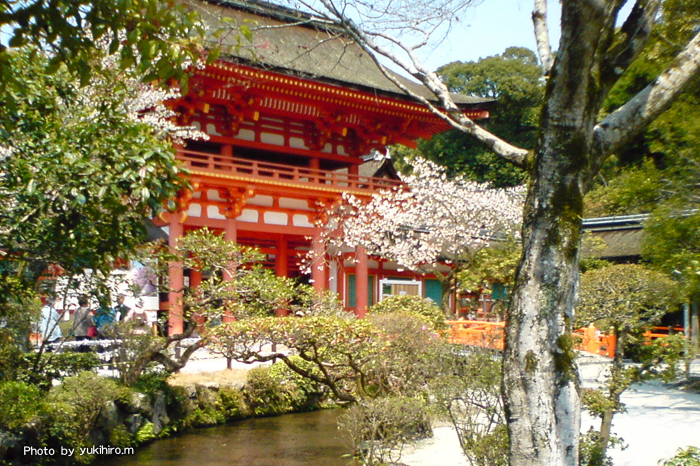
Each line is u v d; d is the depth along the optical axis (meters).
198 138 21.89
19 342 11.66
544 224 5.05
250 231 24.78
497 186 45.03
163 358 13.29
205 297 13.73
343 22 6.43
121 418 12.03
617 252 23.55
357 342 11.05
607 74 5.17
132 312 15.62
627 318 9.73
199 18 5.97
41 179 6.23
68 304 12.52
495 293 29.62
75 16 5.33
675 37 12.48
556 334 4.91
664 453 9.81
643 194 11.98
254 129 23.67
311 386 16.28
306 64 21.75
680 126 11.90
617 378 8.61
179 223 20.78
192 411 14.12
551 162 5.08
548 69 5.72
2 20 5.16
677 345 9.36
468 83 46.38
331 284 25.44
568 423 4.84
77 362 12.40
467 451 8.28
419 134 27.17
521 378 4.91
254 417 15.24
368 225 24.72
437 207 25.52
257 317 11.98
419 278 29.67
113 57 13.02
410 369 10.97
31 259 6.62
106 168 6.50
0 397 9.70
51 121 7.19
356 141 25.88
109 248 6.56
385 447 9.72
